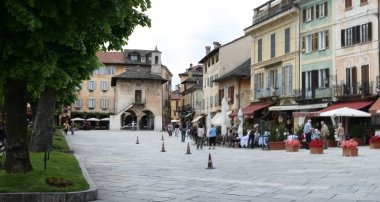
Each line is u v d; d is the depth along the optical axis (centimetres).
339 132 3108
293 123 4256
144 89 8575
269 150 2917
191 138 4800
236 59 6241
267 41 4825
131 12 1140
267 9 4897
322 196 1016
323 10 3994
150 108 8581
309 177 1362
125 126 8744
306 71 4169
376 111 3145
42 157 1575
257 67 5025
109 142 3978
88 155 2388
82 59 1167
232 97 5694
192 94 8862
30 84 1016
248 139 3234
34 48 864
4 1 815
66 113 9400
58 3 837
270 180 1308
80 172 1327
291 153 2509
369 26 3525
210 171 1578
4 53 855
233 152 2720
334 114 3098
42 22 844
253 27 5003
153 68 9269
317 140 2467
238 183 1248
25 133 1127
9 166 1112
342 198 987
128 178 1372
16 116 1109
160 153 2614
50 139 2025
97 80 9806
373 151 2523
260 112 4816
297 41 4284
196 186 1195
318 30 4044
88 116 9725
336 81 3822
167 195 1052
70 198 947
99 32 980
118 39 1201
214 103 6581
